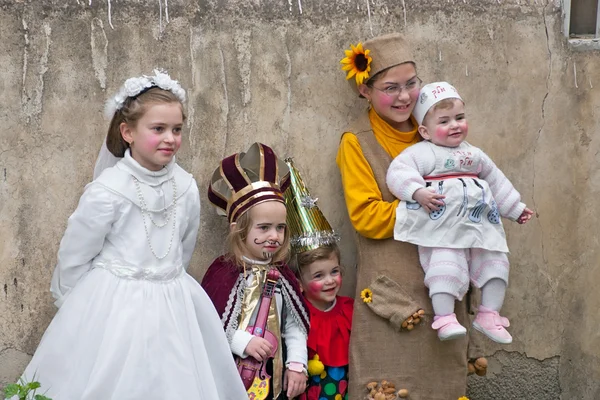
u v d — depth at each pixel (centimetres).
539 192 553
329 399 511
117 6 488
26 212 486
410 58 496
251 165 498
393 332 501
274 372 482
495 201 500
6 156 480
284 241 489
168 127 446
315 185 528
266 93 515
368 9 525
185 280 461
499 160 548
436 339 502
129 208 445
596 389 564
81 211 440
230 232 484
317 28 520
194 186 471
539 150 552
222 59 507
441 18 535
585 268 562
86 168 491
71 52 484
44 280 491
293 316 494
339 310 517
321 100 525
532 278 557
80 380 429
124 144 457
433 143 493
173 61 499
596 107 555
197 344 449
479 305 524
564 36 549
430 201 477
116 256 445
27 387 409
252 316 482
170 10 497
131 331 433
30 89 480
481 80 542
